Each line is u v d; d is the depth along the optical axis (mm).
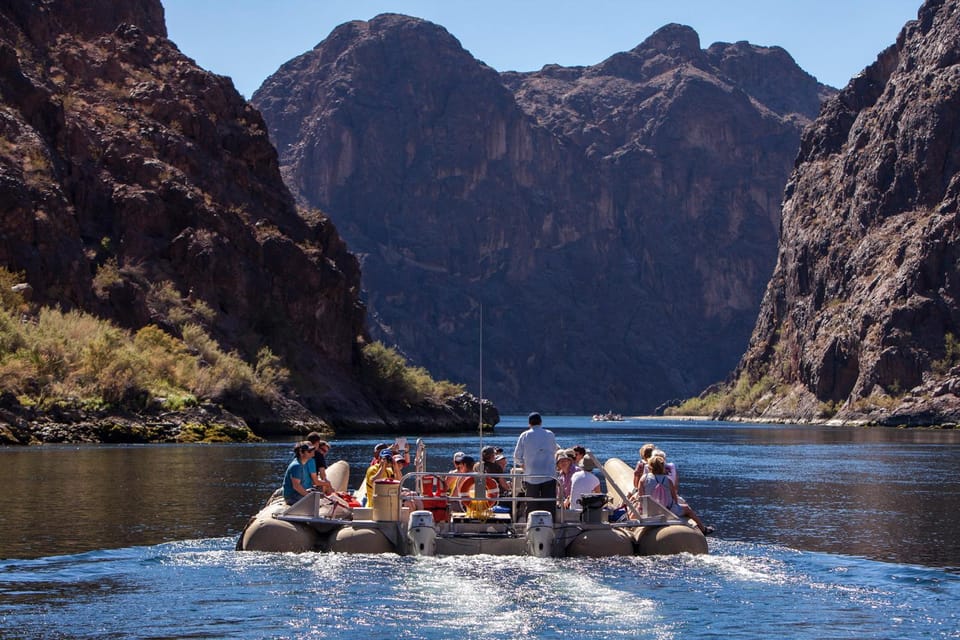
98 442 96062
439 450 97812
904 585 23203
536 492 27125
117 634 18219
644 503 27391
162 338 127000
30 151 137250
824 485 55844
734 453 99438
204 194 163500
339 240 192750
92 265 138625
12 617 19344
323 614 19594
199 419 107375
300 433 131500
